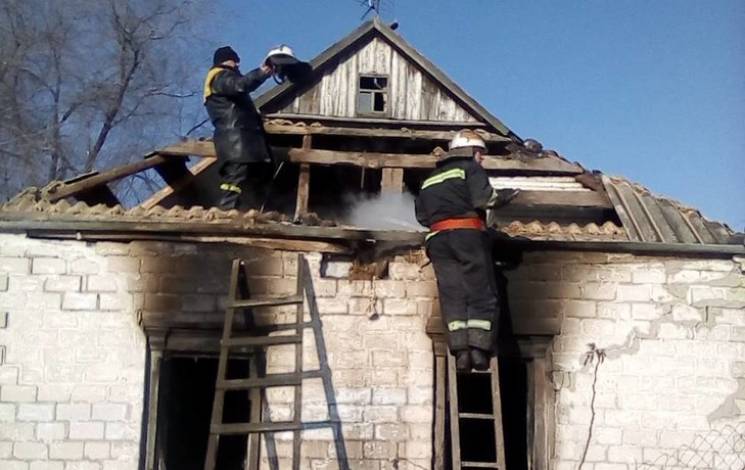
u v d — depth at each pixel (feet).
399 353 26.96
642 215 30.48
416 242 27.07
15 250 26.99
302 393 26.66
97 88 78.02
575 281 27.43
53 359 26.58
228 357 26.99
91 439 26.30
